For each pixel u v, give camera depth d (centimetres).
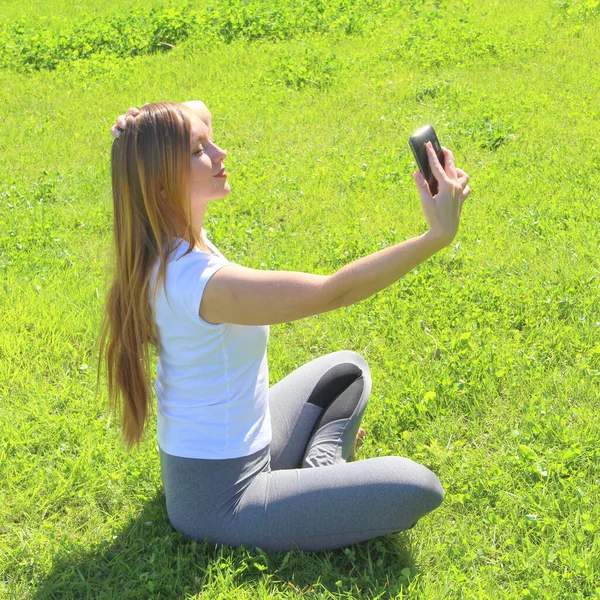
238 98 687
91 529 276
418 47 762
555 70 669
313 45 818
